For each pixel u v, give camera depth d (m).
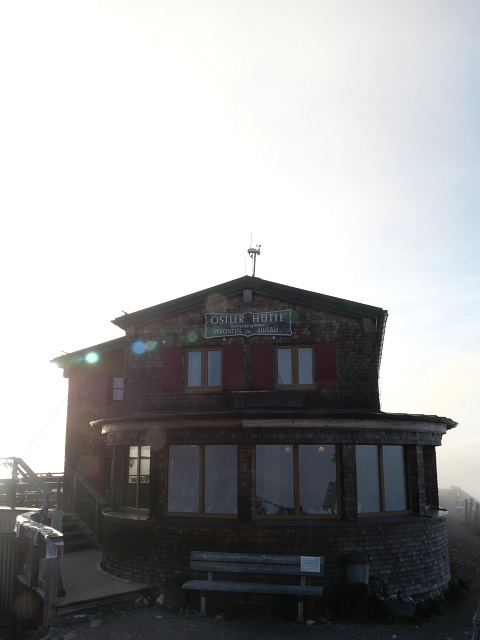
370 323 18.61
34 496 25.77
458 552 22.52
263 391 18.42
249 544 14.13
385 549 14.36
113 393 22.88
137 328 19.86
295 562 13.12
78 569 16.41
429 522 15.38
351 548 14.08
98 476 22.20
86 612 12.93
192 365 19.38
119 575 15.42
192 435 15.30
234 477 15.18
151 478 15.52
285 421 14.70
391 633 12.16
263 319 19.09
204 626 12.28
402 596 14.19
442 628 12.81
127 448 17.48
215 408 18.73
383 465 15.48
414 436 15.83
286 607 13.13
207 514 15.07
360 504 15.05
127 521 15.56
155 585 14.48
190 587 13.10
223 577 13.84
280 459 15.05
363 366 18.38
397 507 15.56
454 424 17.48
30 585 13.63
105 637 11.55
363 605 12.98
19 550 14.74
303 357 18.86
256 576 13.69
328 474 14.95
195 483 15.39
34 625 13.72
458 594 15.59
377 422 14.92
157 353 19.52
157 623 12.40
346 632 12.10
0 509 20.06
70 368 23.33
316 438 14.76
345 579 13.76
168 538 14.70
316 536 14.06
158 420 15.51
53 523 14.76
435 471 18.02
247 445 14.92
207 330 19.31
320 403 18.23
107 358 23.16
